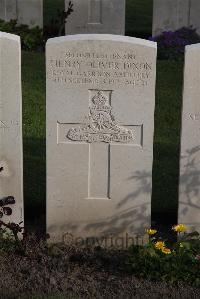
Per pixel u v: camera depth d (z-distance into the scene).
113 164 2.59
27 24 5.68
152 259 2.40
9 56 2.47
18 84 2.50
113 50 2.46
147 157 2.57
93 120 2.54
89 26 5.58
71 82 2.51
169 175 3.29
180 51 5.13
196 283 2.34
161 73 4.68
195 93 2.48
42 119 3.91
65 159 2.59
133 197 2.62
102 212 2.64
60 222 2.66
